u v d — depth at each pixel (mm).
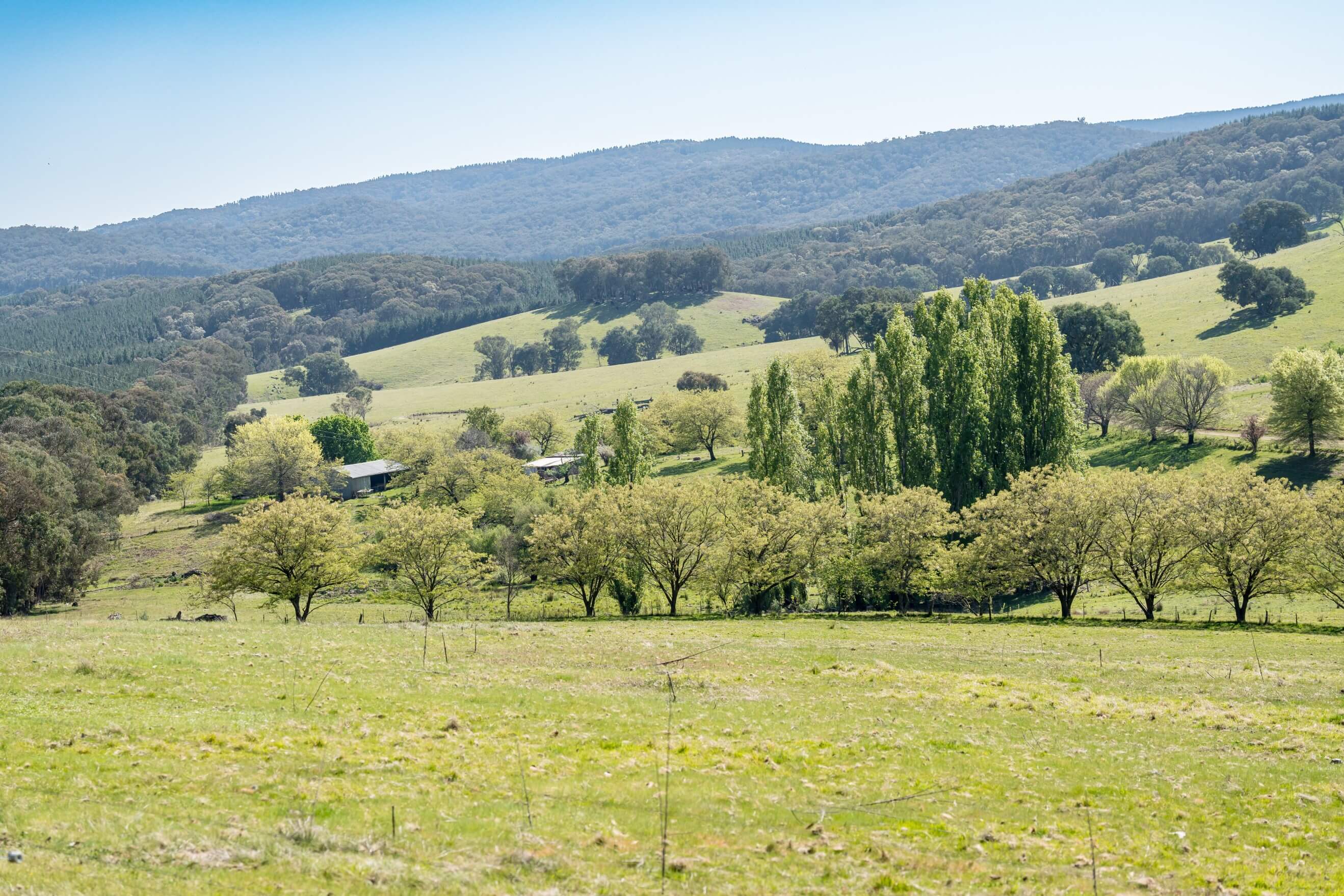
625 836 18641
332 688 31781
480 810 19500
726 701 34250
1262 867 19547
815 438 101875
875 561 73875
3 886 13609
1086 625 62031
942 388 88562
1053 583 69250
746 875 17000
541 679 36688
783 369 89125
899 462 89750
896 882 17109
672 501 75250
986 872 18109
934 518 73938
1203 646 51156
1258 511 62375
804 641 51375
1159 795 24422
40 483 94688
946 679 40156
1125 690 39188
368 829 17672
